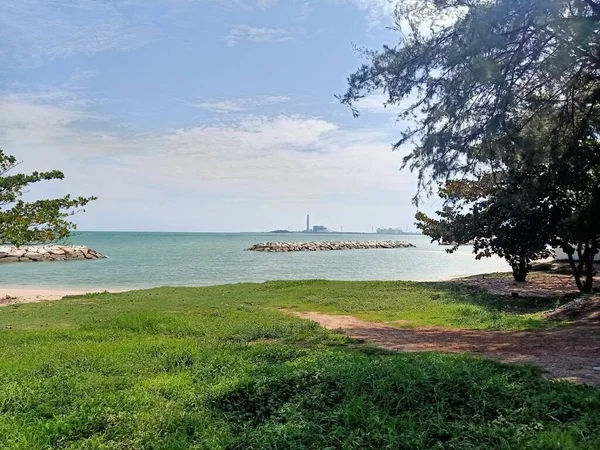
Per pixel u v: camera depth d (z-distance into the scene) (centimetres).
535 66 1016
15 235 1544
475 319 1319
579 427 502
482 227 1856
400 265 4762
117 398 633
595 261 2981
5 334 1173
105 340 1069
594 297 1385
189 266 4488
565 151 1125
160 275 3628
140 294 2098
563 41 928
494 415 548
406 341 1027
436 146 1062
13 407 619
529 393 600
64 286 2936
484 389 594
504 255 1967
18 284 3041
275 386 652
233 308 1597
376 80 1094
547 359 802
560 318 1259
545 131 1161
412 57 1053
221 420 574
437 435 505
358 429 515
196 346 952
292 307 1628
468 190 1867
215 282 3128
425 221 2205
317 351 884
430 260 5706
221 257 5872
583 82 1062
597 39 896
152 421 559
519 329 1138
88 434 543
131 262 5012
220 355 862
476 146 1074
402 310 1523
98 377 738
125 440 521
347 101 1130
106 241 11781
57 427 546
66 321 1426
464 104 1024
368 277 3434
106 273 3788
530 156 1071
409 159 1135
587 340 948
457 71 1018
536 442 470
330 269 4200
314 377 664
